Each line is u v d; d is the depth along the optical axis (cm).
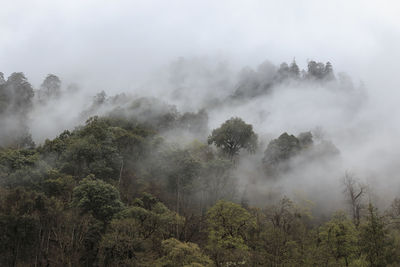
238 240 5450
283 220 6562
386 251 3912
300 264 4291
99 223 5706
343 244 4931
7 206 5628
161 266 4738
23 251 5453
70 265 5006
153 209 6562
